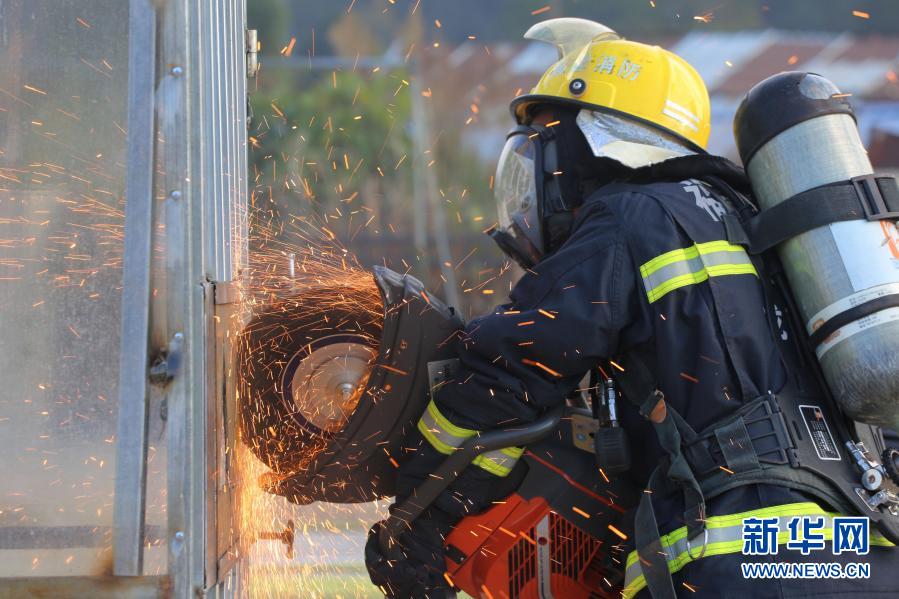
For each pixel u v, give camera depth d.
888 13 47.66
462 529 5.81
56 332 5.70
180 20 4.75
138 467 4.59
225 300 5.29
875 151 39.44
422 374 5.64
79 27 5.74
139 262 4.66
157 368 4.63
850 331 5.20
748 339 5.29
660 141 6.05
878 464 5.29
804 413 5.29
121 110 5.76
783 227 5.41
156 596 4.61
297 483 5.86
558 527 5.85
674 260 5.34
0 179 5.71
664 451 5.45
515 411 5.48
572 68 6.27
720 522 5.03
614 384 5.68
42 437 5.65
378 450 5.77
